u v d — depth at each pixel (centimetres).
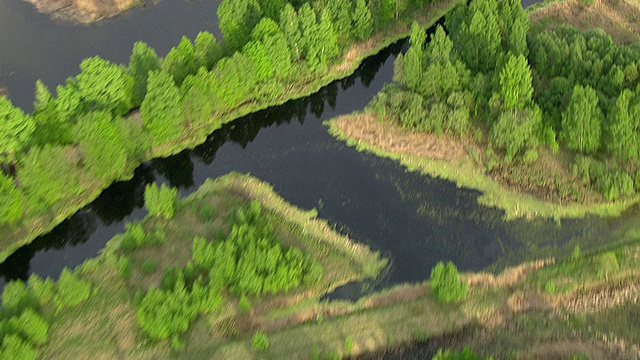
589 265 8369
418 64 10556
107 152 9794
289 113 11394
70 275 8162
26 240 9462
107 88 10381
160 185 10431
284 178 10194
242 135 11056
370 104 11081
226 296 8331
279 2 11975
